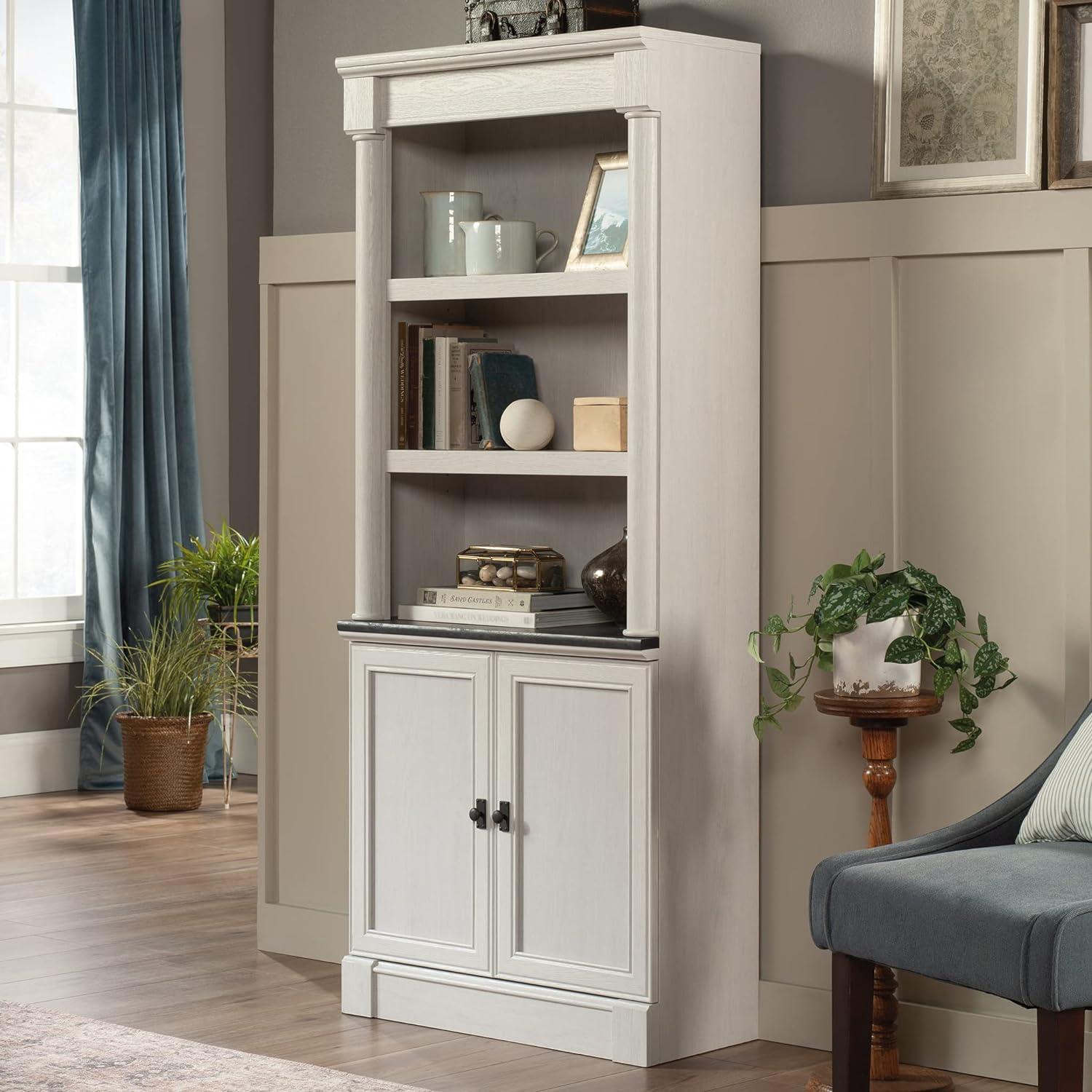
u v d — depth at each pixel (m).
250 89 7.54
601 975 3.86
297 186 4.79
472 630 4.00
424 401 4.21
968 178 3.75
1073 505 3.64
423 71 4.07
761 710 4.05
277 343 4.71
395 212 4.25
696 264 3.88
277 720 4.75
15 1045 3.80
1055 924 2.84
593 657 3.84
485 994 4.02
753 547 4.03
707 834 3.94
